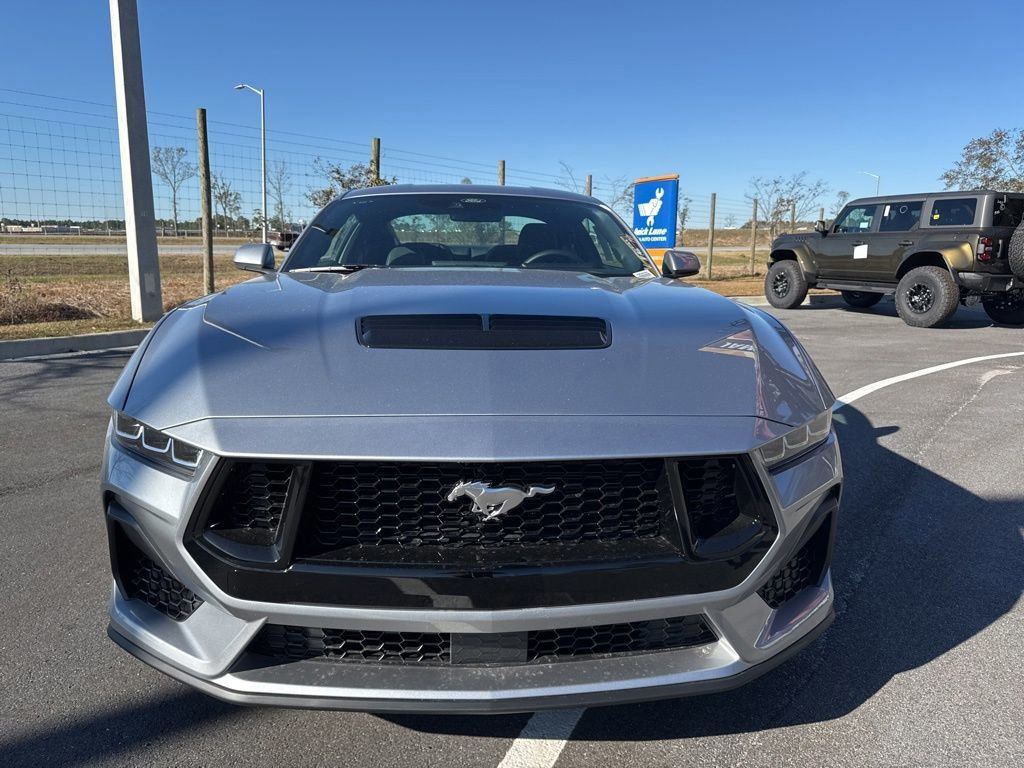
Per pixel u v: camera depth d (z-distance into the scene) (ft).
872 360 25.70
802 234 42.32
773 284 43.52
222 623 5.48
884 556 10.36
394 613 5.25
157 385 6.01
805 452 6.27
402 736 6.59
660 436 5.49
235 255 10.60
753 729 6.73
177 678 5.64
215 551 5.38
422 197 11.70
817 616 6.45
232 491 5.45
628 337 6.61
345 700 5.31
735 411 5.85
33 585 9.20
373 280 8.29
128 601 6.15
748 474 5.67
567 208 11.84
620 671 5.54
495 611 5.27
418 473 5.34
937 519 11.64
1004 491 12.82
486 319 6.70
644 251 11.34
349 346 6.20
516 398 5.62
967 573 9.85
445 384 5.71
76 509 11.51
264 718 6.82
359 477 5.35
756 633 5.89
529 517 5.46
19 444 14.60
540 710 5.35
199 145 33.35
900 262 35.94
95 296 35.04
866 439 15.94
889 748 6.46
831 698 7.18
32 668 7.52
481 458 5.19
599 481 5.51
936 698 7.18
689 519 5.53
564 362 6.08
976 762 6.27
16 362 22.49
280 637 5.54
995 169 71.82
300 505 5.25
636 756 6.36
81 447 14.44
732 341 6.82
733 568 5.59
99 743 6.44
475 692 5.31
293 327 6.58
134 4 27.61
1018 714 6.93
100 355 23.85
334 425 5.37
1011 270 32.83
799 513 6.00
